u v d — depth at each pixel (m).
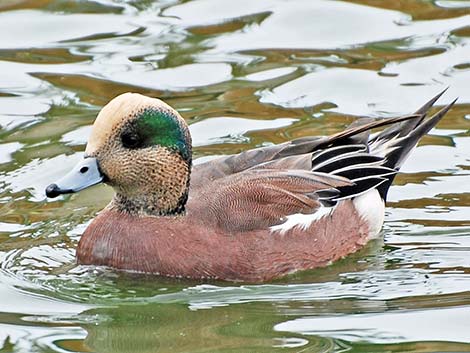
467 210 14.32
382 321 11.77
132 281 12.85
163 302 12.45
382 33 18.59
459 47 18.03
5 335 11.60
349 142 14.16
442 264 13.16
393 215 14.32
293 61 17.86
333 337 11.42
